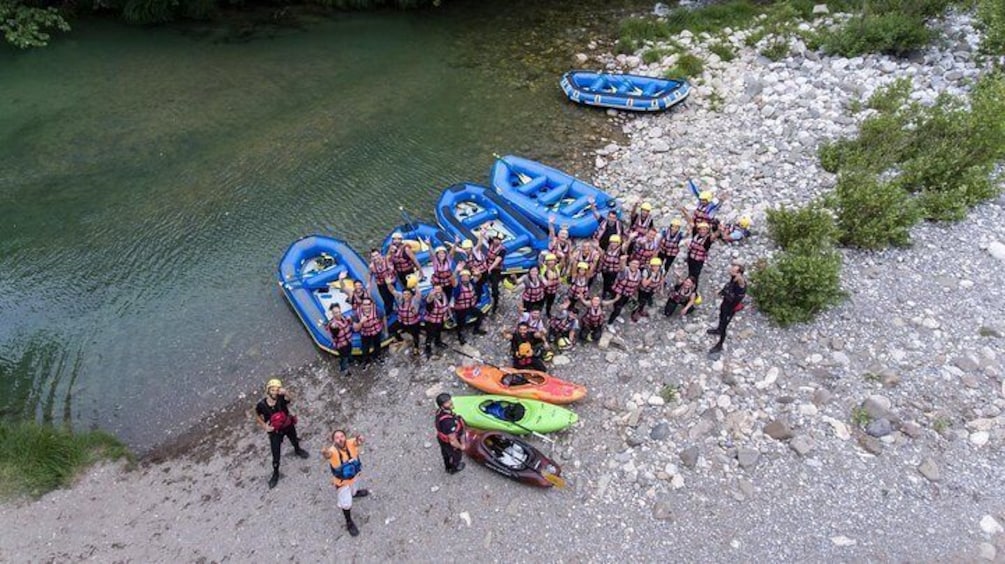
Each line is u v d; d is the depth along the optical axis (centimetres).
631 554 992
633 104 2161
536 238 1574
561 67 2514
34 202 1825
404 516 1055
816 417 1151
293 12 2983
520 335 1248
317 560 1008
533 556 996
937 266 1446
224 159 2012
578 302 1409
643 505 1051
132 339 1427
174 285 1562
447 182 1902
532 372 1234
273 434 1043
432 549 1012
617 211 1559
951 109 1812
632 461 1110
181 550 1031
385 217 1767
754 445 1118
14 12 2642
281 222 1755
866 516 1012
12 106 2259
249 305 1502
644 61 2502
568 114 2220
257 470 1152
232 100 2327
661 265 1334
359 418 1229
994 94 1778
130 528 1066
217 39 2756
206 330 1443
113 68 2516
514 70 2505
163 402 1296
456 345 1365
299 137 2117
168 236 1709
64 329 1453
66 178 1923
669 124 2120
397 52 2648
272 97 2344
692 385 1227
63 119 2200
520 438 1142
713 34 2619
